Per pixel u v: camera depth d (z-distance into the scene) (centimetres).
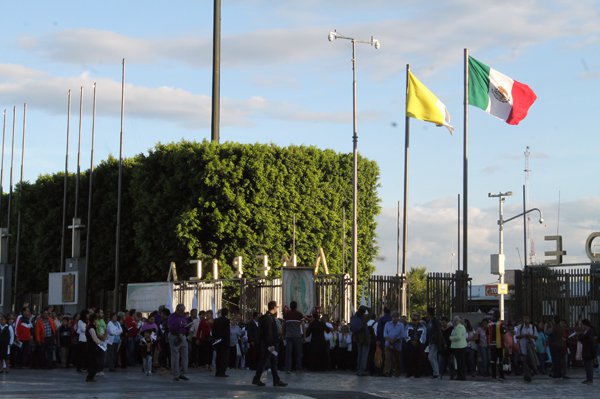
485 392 2416
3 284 6656
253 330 3147
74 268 5934
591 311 3688
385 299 3631
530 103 4075
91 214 6769
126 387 2422
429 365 3250
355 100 4772
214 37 6544
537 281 3862
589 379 2894
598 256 3909
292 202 6259
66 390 2278
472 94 4022
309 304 3819
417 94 4056
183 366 2841
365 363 3105
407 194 4016
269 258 6103
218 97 6519
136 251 6494
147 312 4662
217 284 4538
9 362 3806
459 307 3606
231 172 5959
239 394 2145
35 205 7300
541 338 3503
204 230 5969
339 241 6606
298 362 3234
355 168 4766
